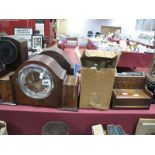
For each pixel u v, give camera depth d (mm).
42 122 1671
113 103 1669
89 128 1697
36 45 3820
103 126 1690
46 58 1678
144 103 1689
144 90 1785
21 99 1670
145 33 8422
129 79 1777
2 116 1640
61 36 9070
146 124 1634
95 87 1600
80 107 1688
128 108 1691
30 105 1689
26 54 1996
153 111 1697
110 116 1654
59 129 1693
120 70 3859
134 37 8844
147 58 3898
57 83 1579
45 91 1619
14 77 1596
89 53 1692
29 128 1695
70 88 1603
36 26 4395
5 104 1685
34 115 1641
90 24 11695
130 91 1779
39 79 1580
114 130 1583
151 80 1860
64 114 1641
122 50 4141
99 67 1661
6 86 1629
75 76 1808
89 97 1640
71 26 11484
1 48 1800
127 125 1698
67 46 8016
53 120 1662
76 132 1707
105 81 1576
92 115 1646
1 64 1827
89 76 1560
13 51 1805
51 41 5191
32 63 1533
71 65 2000
